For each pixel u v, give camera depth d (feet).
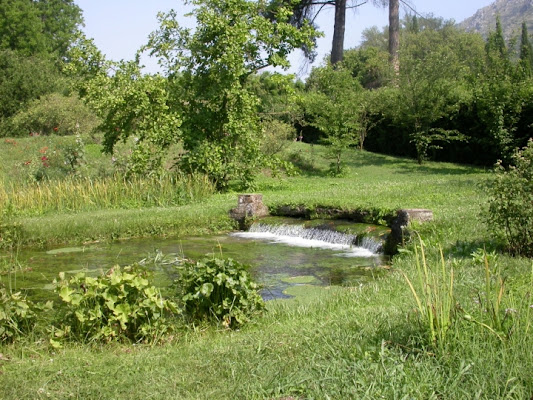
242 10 58.75
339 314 18.20
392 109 83.15
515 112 68.33
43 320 20.26
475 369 12.28
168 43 58.13
